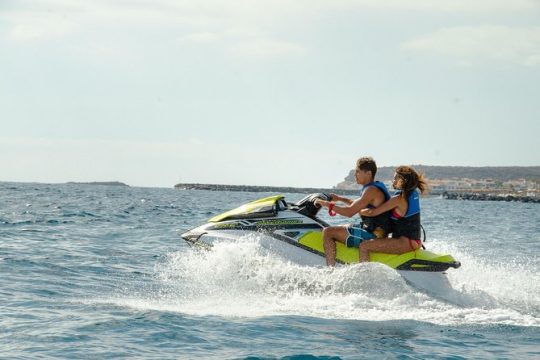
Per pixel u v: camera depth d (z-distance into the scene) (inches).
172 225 1391.5
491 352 410.0
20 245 894.4
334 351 399.2
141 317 464.8
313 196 576.7
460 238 1334.9
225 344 406.0
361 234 549.3
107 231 1183.6
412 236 546.0
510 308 533.3
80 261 763.4
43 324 441.7
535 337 448.8
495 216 2785.4
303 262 547.5
